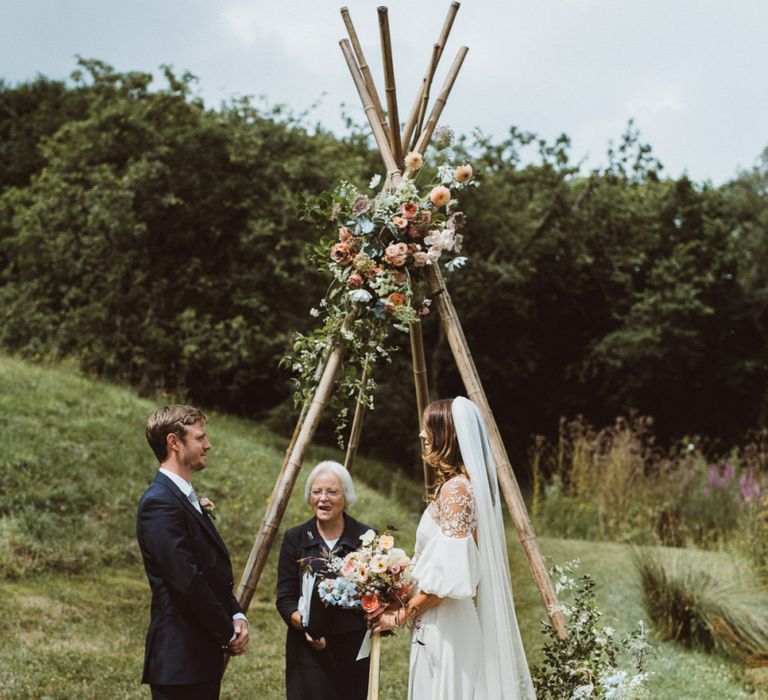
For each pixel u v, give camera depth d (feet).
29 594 23.90
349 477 13.84
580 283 77.46
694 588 23.95
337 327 14.78
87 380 45.93
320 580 13.06
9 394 38.11
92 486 32.19
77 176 56.54
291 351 57.00
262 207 57.31
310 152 60.59
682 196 83.97
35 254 56.70
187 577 10.98
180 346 56.80
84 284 56.24
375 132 15.72
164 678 11.03
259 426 58.44
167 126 57.57
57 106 81.25
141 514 11.33
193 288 57.47
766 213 79.82
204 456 11.85
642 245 80.23
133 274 56.85
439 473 12.28
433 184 14.90
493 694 11.67
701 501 40.91
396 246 14.26
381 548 12.12
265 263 57.98
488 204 68.39
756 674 20.57
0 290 58.59
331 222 15.05
